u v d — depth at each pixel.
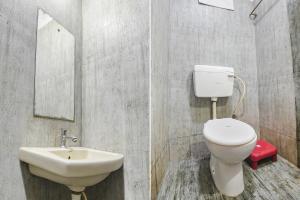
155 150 1.18
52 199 1.11
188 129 1.84
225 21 2.00
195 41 1.90
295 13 1.52
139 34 1.14
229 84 1.79
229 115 1.96
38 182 1.01
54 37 1.19
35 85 1.01
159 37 1.38
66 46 1.31
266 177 1.43
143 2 1.13
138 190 1.09
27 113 0.96
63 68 1.27
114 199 1.19
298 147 1.51
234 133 1.24
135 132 1.12
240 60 2.01
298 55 1.50
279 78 1.72
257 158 1.55
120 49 1.23
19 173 0.90
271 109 1.84
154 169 1.14
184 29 1.89
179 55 1.85
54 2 1.21
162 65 1.50
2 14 0.83
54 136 1.16
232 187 1.21
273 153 1.66
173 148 1.79
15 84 0.89
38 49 1.05
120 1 1.25
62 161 0.75
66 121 1.27
